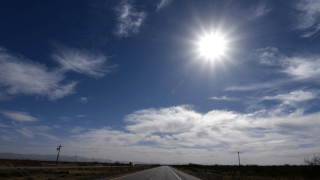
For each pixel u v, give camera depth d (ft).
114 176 81.61
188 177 97.04
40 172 92.07
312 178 67.31
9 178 66.39
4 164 136.56
